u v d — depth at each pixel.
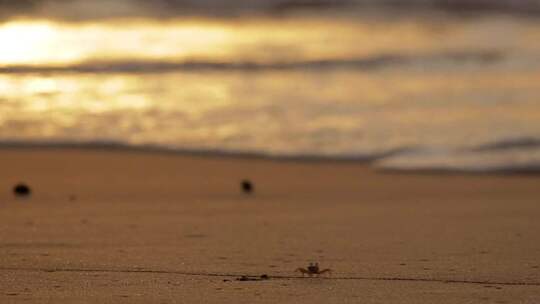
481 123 24.77
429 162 21.41
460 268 12.31
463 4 44.88
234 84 29.69
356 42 38.12
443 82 30.58
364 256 13.02
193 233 14.59
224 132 23.97
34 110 25.70
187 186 19.14
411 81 30.61
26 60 30.91
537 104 27.16
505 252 13.32
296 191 18.67
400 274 11.96
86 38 35.72
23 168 20.78
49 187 18.92
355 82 30.41
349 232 14.76
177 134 23.75
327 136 23.59
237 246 13.63
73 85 28.45
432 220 15.84
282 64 32.72
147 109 26.11
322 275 11.85
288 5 44.34
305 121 24.98
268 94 28.23
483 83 30.28
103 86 28.50
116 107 26.22
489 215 16.31
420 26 42.00
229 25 40.78
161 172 20.55
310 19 42.62
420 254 13.16
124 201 17.52
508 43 38.22
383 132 23.91
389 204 17.39
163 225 15.22
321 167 21.19
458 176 20.27
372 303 10.54
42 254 12.98
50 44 33.94
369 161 21.72
